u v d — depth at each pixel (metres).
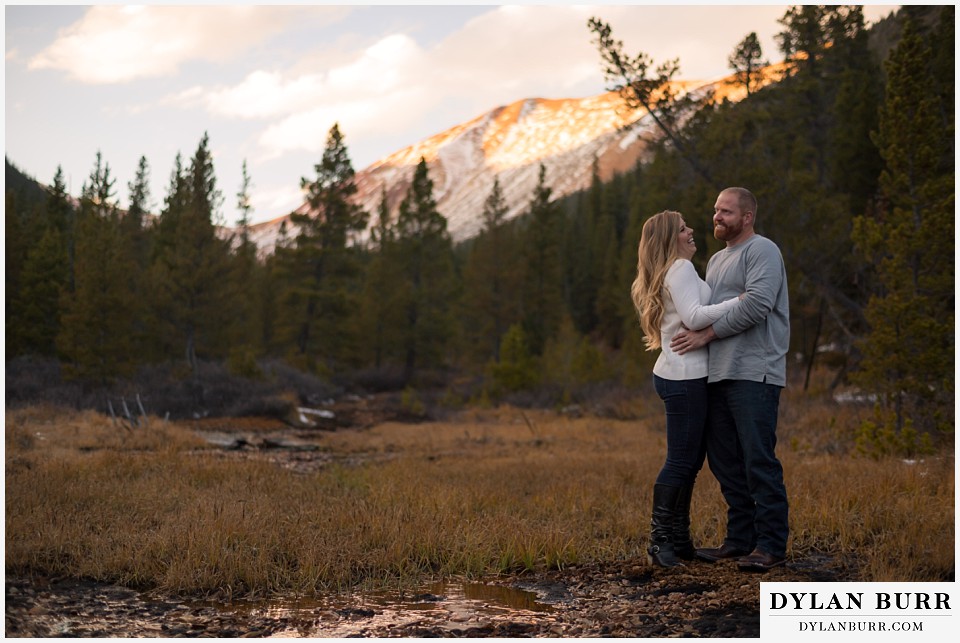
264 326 45.91
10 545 4.55
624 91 19.05
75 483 7.02
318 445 16.42
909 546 4.44
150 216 50.50
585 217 84.25
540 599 3.98
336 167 45.25
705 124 19.02
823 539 4.95
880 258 12.67
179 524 5.13
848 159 22.92
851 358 19.20
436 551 4.85
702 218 19.27
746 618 3.51
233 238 36.25
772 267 4.12
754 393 4.17
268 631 3.43
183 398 24.69
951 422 10.38
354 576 4.42
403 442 17.69
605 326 62.94
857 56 29.31
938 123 12.97
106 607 3.77
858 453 10.41
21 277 29.42
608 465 9.71
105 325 25.41
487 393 34.09
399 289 47.62
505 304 50.91
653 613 3.63
